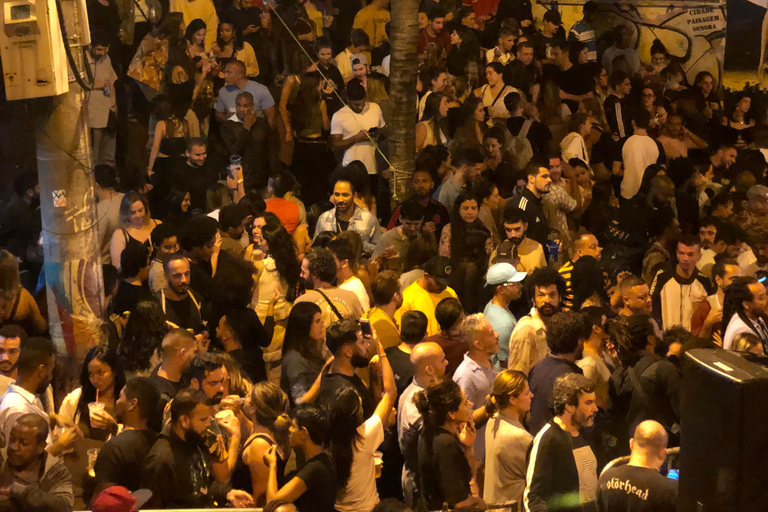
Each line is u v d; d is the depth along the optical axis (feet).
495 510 22.71
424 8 54.19
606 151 50.75
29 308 28.40
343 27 59.41
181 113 45.03
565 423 21.53
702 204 50.44
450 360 26.45
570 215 43.93
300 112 47.55
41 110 25.82
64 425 22.17
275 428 20.45
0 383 23.24
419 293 29.73
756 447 16.01
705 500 16.67
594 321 26.35
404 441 23.18
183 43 46.80
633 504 19.97
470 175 39.63
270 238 30.76
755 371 16.29
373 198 41.73
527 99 51.67
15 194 38.06
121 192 39.91
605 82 57.41
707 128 58.34
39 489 19.49
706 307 33.42
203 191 41.50
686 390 17.15
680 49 67.36
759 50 66.49
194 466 20.17
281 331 30.48
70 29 25.57
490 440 23.06
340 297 27.35
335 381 23.77
